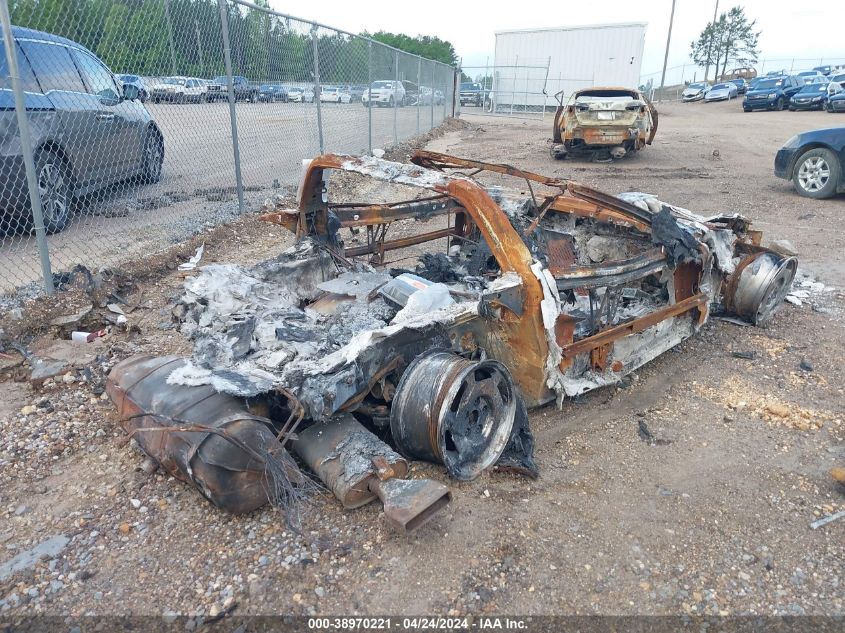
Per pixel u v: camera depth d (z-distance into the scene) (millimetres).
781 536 2719
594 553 2613
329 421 2875
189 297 3391
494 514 2832
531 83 31172
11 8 5203
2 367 4098
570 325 3432
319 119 9438
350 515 2787
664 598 2387
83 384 3984
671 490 3035
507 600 2367
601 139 13094
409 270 4293
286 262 3906
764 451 3369
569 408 3836
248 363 2857
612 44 29406
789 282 5121
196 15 6922
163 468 3016
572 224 5102
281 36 8531
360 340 2723
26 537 2697
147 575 2480
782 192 10180
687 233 4270
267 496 2686
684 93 42750
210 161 8328
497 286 3092
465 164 4254
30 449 3312
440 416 2678
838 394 3957
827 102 24797
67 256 5973
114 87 7090
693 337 4887
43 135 5879
